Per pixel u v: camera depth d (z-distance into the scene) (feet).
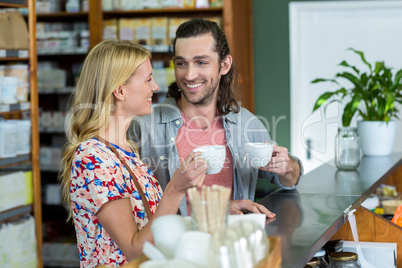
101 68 6.36
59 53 18.22
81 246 6.25
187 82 7.72
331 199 7.85
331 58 18.93
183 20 17.80
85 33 18.12
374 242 7.50
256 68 19.31
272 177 8.75
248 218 5.03
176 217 4.73
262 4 19.06
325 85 19.04
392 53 18.47
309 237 5.80
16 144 12.42
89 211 6.09
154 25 17.89
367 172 10.36
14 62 13.23
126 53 6.43
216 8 17.35
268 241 4.32
